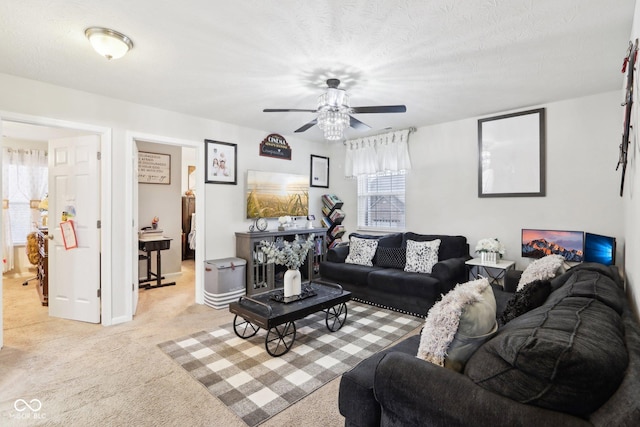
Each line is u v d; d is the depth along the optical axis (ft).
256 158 15.55
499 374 3.38
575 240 10.78
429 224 14.80
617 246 10.30
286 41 7.34
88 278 11.12
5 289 15.53
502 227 12.73
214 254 13.99
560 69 8.80
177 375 7.61
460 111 12.54
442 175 14.34
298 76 9.26
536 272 8.23
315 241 16.80
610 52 7.82
